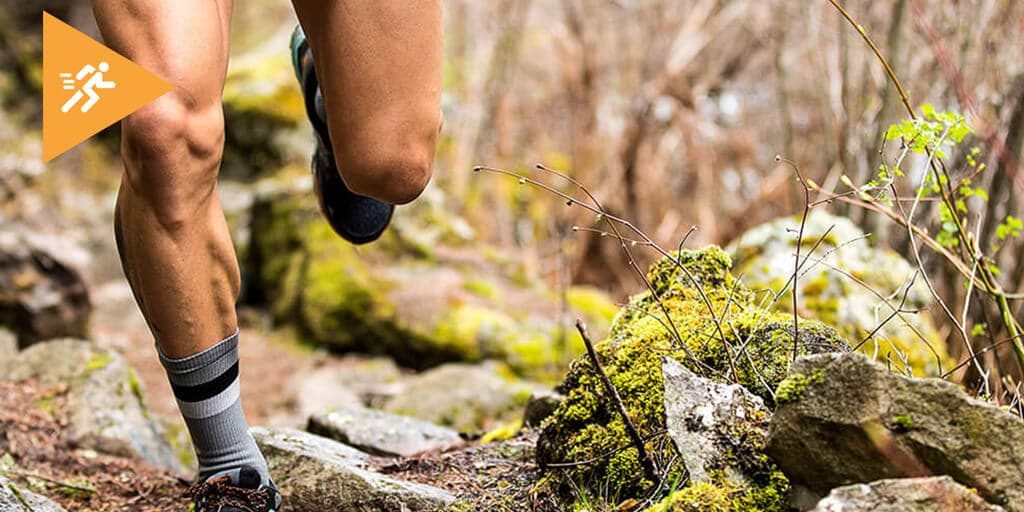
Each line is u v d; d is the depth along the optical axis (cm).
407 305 623
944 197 258
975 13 446
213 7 205
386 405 517
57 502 308
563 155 948
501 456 287
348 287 638
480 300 633
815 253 418
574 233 798
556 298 650
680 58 847
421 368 607
